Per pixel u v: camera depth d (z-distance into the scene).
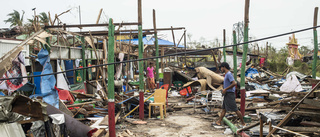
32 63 9.47
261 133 5.34
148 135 6.69
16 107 4.10
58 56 10.62
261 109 8.98
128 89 14.99
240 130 6.21
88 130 5.55
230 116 8.16
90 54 13.15
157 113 9.15
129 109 9.32
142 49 8.39
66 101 8.43
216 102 10.70
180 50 25.31
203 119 8.52
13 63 6.87
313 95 5.95
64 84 8.00
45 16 24.47
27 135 4.49
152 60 23.69
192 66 24.92
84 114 8.05
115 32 10.54
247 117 7.68
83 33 11.59
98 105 9.27
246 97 12.30
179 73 18.48
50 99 7.03
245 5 7.81
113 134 6.07
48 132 4.80
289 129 5.02
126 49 17.67
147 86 17.05
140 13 8.29
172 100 13.35
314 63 13.68
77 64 11.83
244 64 8.08
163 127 7.51
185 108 10.78
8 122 4.05
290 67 31.73
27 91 8.01
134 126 7.65
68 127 5.41
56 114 4.96
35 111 4.21
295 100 7.38
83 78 12.11
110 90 6.02
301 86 12.62
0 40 8.62
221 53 23.45
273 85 18.64
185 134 6.68
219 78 14.09
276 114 7.88
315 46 13.53
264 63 29.92
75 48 11.82
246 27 7.90
